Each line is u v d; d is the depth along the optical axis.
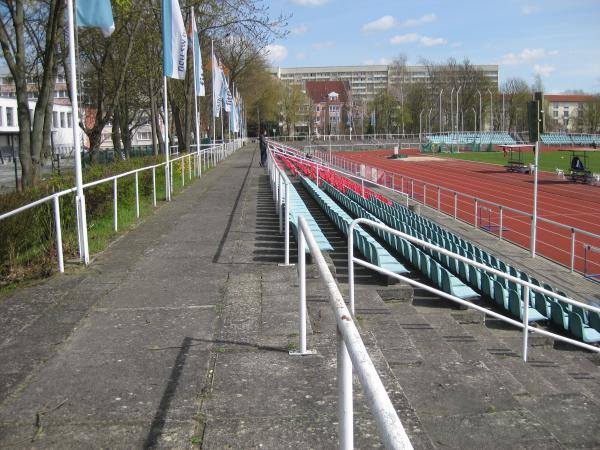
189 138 38.12
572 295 12.10
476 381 5.03
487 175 46.00
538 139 15.10
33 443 3.70
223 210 14.66
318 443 3.68
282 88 118.75
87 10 9.08
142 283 7.63
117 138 36.22
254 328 5.88
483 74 130.00
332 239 13.18
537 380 5.97
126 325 5.98
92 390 4.47
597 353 8.24
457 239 15.14
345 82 166.50
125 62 26.36
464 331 7.34
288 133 125.56
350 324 2.36
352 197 23.91
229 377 4.68
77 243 9.37
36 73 24.81
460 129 126.00
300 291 5.17
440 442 3.92
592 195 32.84
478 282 10.58
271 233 11.39
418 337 6.77
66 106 66.38
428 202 28.44
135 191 13.74
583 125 130.88
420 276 10.53
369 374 1.96
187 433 3.81
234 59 53.06
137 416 4.05
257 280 7.82
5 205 8.46
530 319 9.09
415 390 4.82
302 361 5.01
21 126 16.98
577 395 5.16
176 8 15.66
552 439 3.98
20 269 8.15
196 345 5.41
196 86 25.47
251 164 35.50
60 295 7.07
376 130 125.50
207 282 7.69
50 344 5.47
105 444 3.68
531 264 14.95
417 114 125.00
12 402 4.28
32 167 17.14
